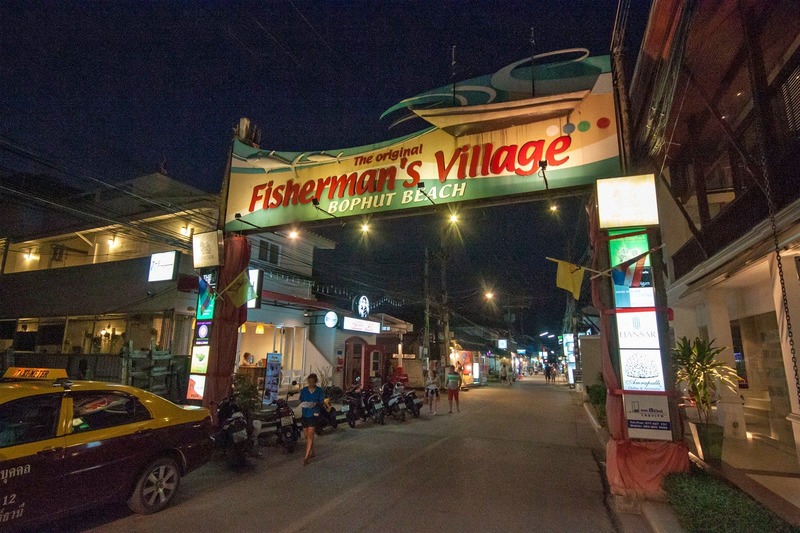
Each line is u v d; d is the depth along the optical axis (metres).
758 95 7.01
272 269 20.28
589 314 25.05
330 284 24.86
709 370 7.47
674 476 5.78
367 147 9.81
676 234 13.48
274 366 14.32
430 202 8.87
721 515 4.43
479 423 14.29
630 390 6.43
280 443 9.70
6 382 5.69
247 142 11.53
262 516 5.73
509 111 8.18
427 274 27.00
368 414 13.79
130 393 6.01
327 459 9.00
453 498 6.50
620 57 7.57
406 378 22.30
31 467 4.68
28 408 4.99
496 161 8.41
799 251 6.12
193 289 15.38
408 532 5.22
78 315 18.92
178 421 6.30
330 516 5.74
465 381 32.84
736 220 8.48
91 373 14.25
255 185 11.02
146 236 19.91
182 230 19.28
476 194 8.48
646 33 6.90
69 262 23.03
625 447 6.19
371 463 8.67
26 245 23.78
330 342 21.69
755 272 8.25
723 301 10.11
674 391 6.27
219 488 6.97
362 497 6.54
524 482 7.40
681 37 5.69
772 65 7.71
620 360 6.55
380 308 36.59
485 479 7.56
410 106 8.86
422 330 33.59
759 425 10.12
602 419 13.12
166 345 16.33
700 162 10.41
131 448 5.59
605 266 6.95
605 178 7.46
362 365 22.70
